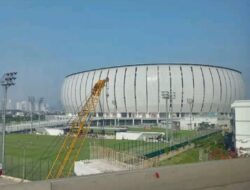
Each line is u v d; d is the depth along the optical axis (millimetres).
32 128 181625
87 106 79688
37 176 54969
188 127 170500
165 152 73750
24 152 84438
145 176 11344
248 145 67000
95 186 10391
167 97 137000
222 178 13258
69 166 63906
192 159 65000
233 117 75875
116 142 106438
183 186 12164
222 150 71000
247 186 14070
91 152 74625
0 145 105375
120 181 10859
